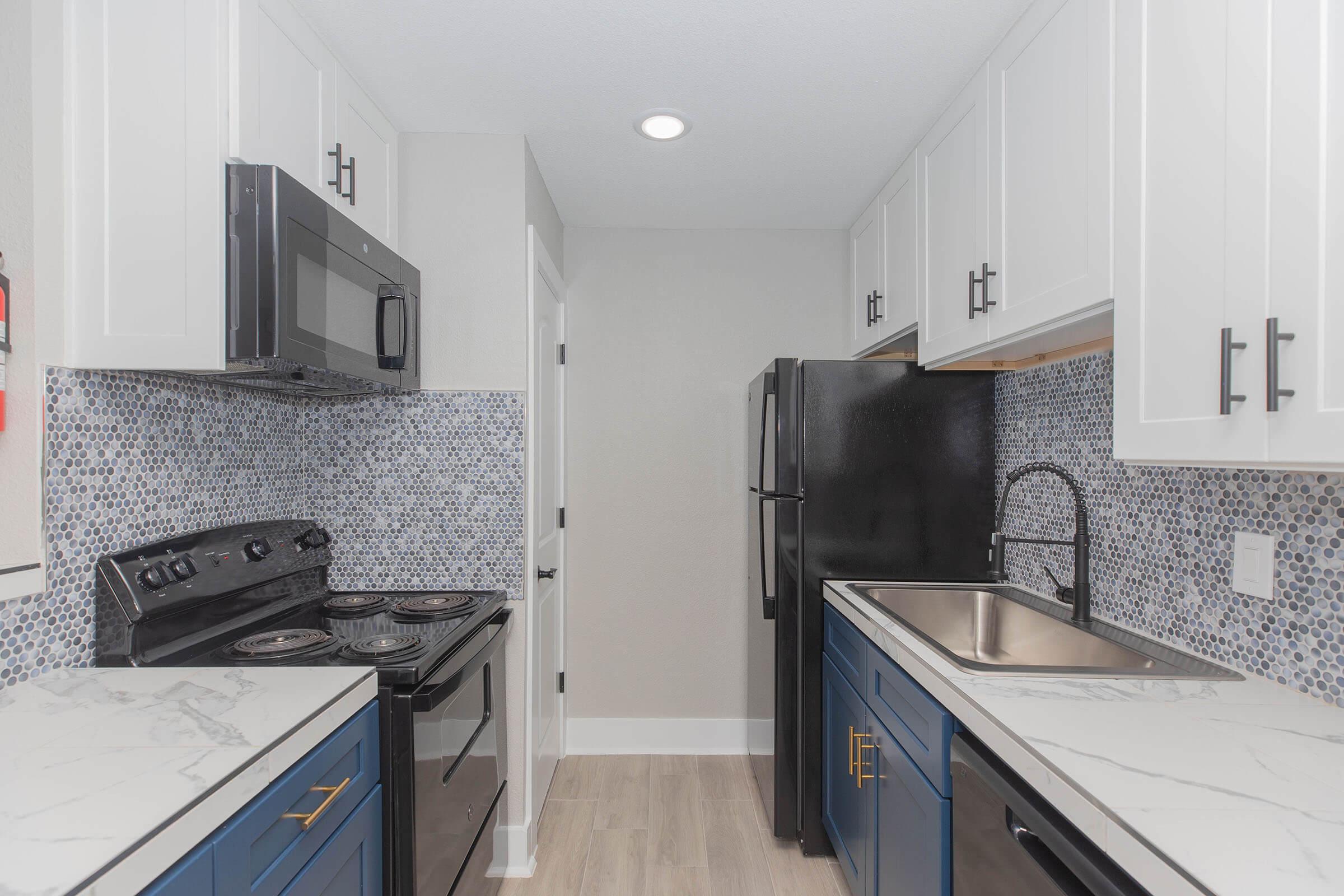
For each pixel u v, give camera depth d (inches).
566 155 90.4
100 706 43.1
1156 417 42.5
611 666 118.6
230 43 50.7
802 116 79.1
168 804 30.7
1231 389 35.9
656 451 119.1
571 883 82.1
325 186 64.7
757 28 62.5
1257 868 25.9
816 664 88.0
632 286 119.5
